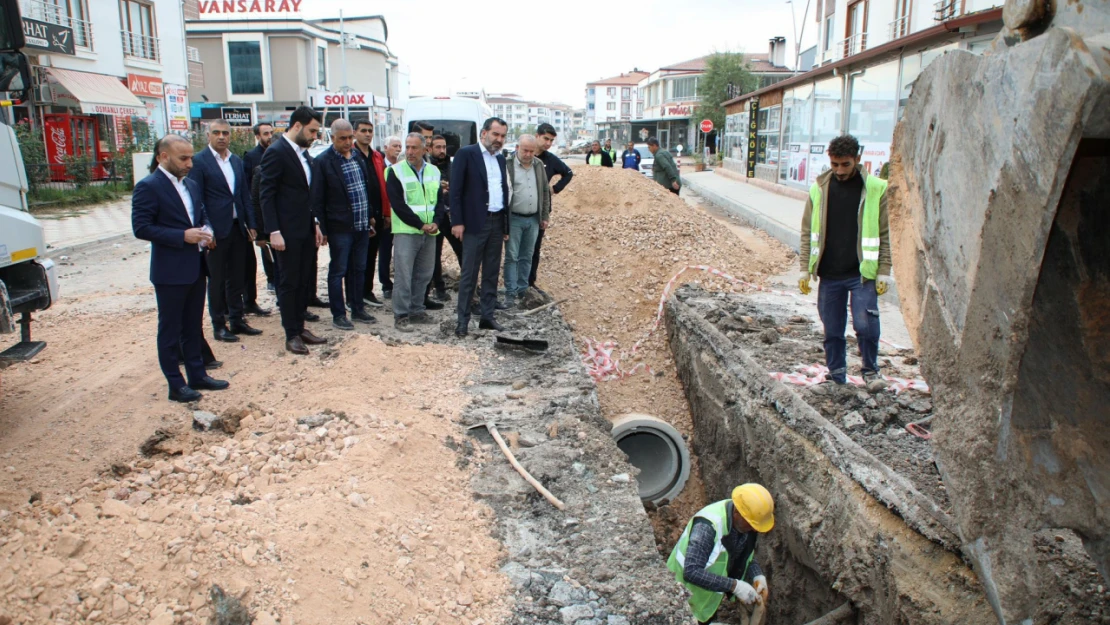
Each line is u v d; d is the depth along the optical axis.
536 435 5.44
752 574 5.00
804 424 5.77
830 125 20.67
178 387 5.60
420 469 4.71
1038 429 3.46
